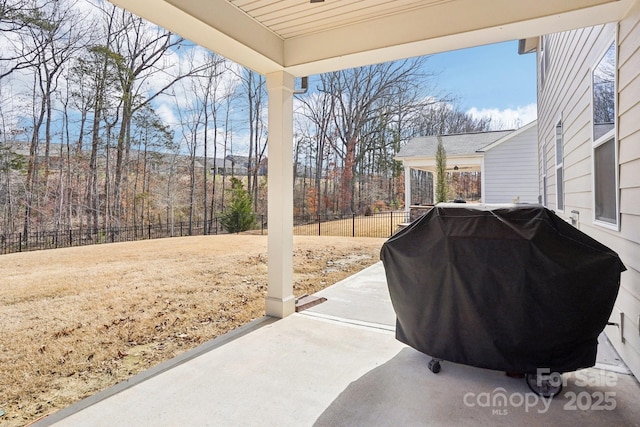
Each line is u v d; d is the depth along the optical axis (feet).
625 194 8.18
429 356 8.75
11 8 38.88
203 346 9.91
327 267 23.25
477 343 7.38
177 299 16.35
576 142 13.02
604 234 9.87
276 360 9.03
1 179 40.55
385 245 8.33
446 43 9.85
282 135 12.16
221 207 64.23
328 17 10.07
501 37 9.48
